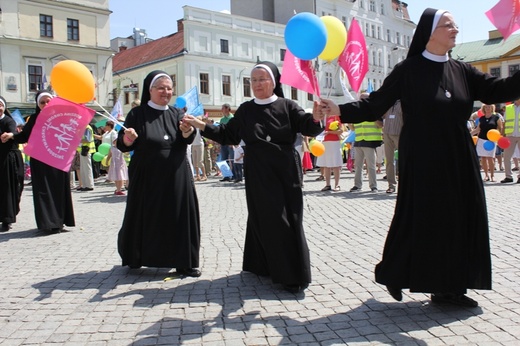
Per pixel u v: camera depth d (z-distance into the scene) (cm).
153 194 460
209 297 404
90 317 365
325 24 400
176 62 3850
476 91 356
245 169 425
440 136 338
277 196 407
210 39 3878
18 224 789
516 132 1126
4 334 336
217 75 3925
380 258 510
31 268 511
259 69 424
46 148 458
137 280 459
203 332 332
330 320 347
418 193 339
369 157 1045
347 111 354
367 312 360
